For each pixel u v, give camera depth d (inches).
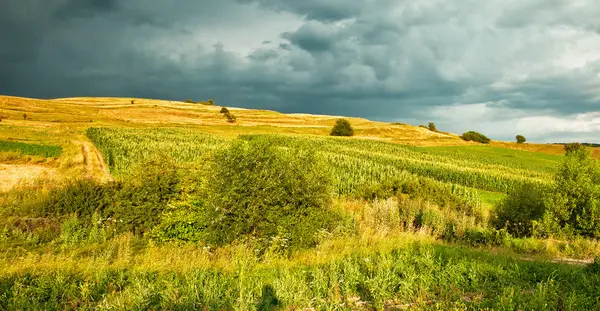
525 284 287.9
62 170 1183.6
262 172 478.3
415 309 237.8
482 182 1697.8
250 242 447.5
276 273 330.3
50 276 303.1
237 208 457.4
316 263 372.5
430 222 691.4
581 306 230.7
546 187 671.8
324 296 275.1
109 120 3981.3
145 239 498.0
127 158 1451.8
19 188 771.4
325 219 503.5
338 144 3019.2
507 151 3545.8
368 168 1689.2
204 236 454.3
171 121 4411.9
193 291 267.1
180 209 509.7
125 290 273.9
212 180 475.8
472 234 599.8
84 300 264.5
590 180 606.9
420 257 367.2
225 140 2696.9
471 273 305.4
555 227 599.2
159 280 303.4
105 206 564.1
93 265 331.9
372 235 532.4
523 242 520.1
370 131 4576.8
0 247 434.3
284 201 485.7
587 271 322.7
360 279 302.4
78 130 2925.7
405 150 3051.2
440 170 1870.1
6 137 1835.6
